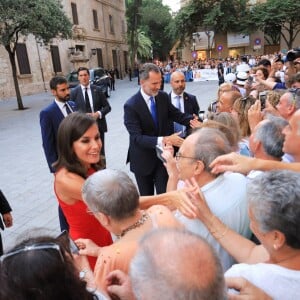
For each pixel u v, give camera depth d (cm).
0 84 1870
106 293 110
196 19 2995
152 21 4734
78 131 176
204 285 73
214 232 144
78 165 180
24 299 78
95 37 3050
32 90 2144
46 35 1425
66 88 366
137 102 314
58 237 93
